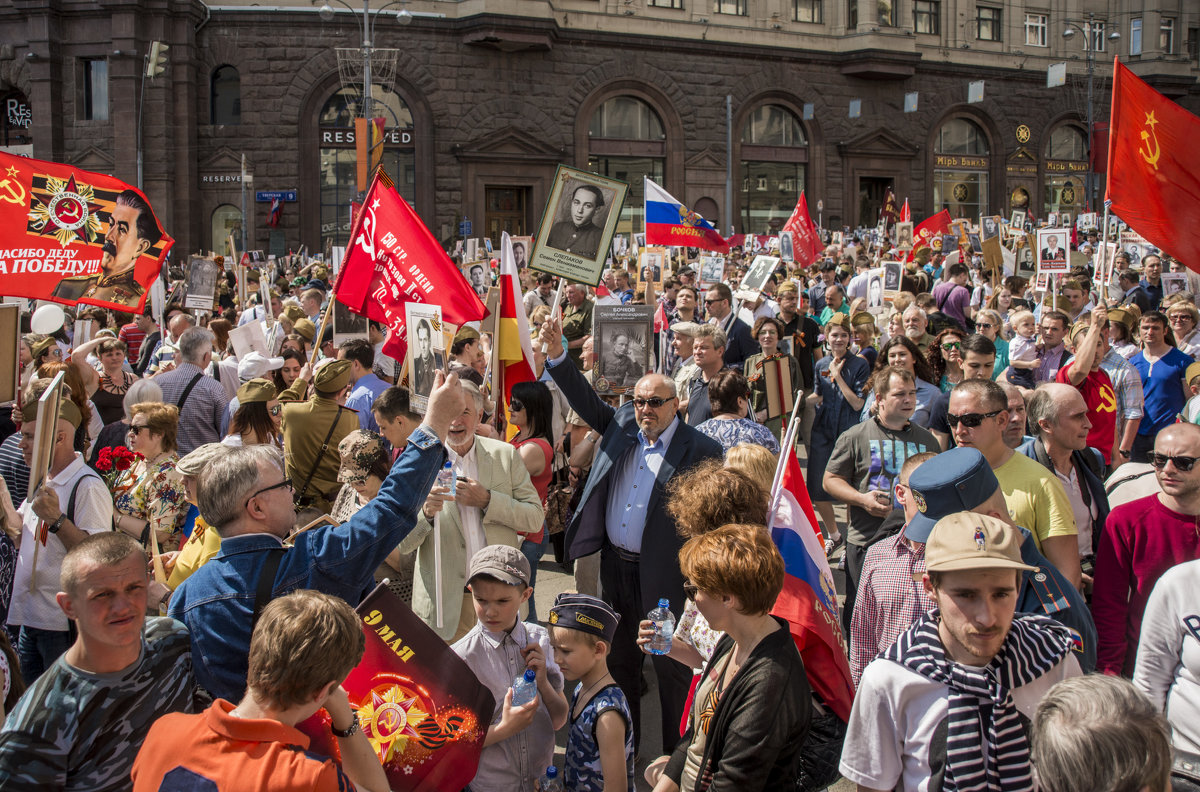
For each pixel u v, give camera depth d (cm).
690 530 372
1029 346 824
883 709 275
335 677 256
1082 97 4575
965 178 4444
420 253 567
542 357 724
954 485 340
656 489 486
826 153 4125
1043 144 4528
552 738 364
